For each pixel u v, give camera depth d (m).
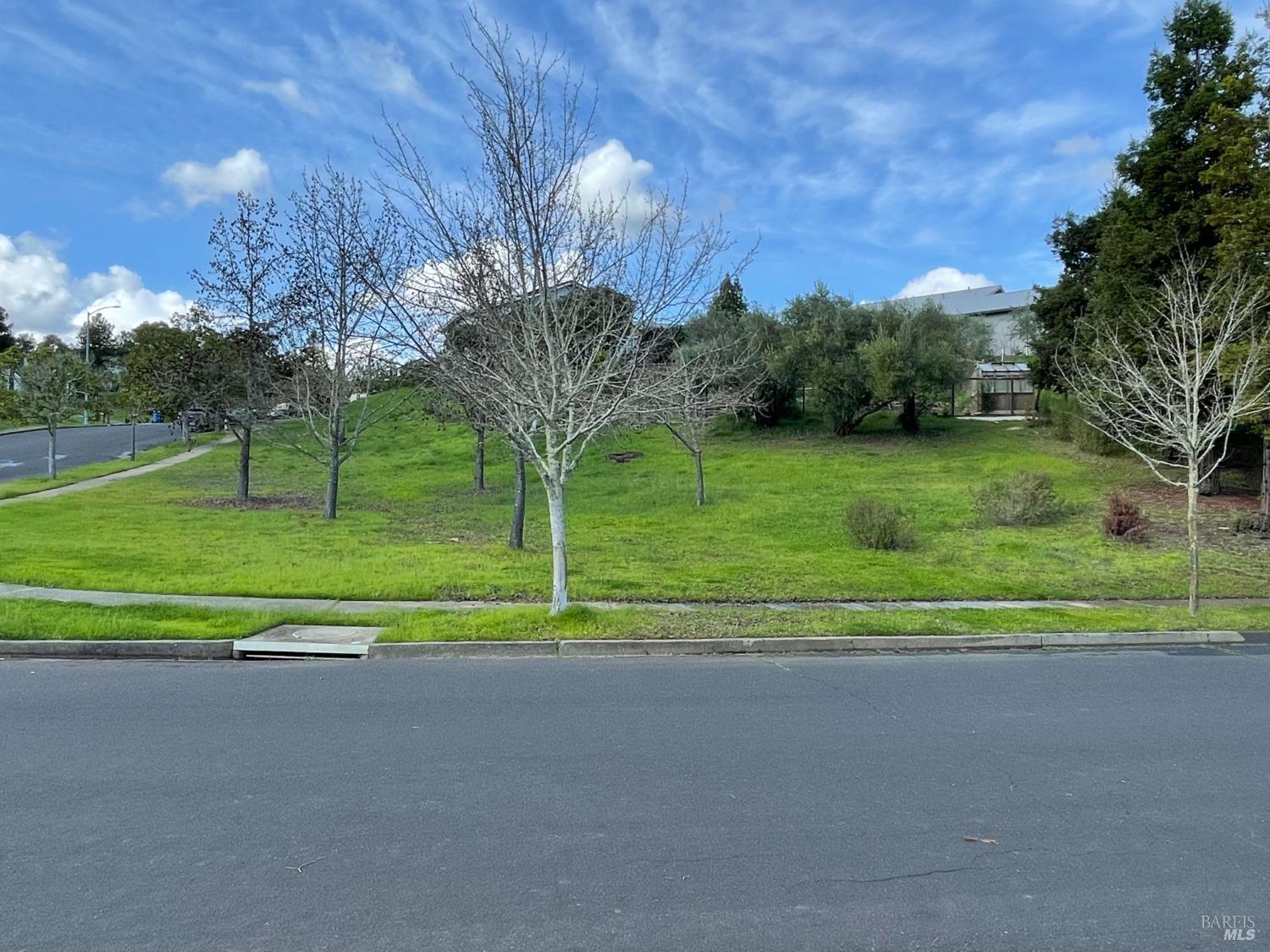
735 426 35.25
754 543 17.50
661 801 5.09
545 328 10.16
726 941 3.58
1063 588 14.05
